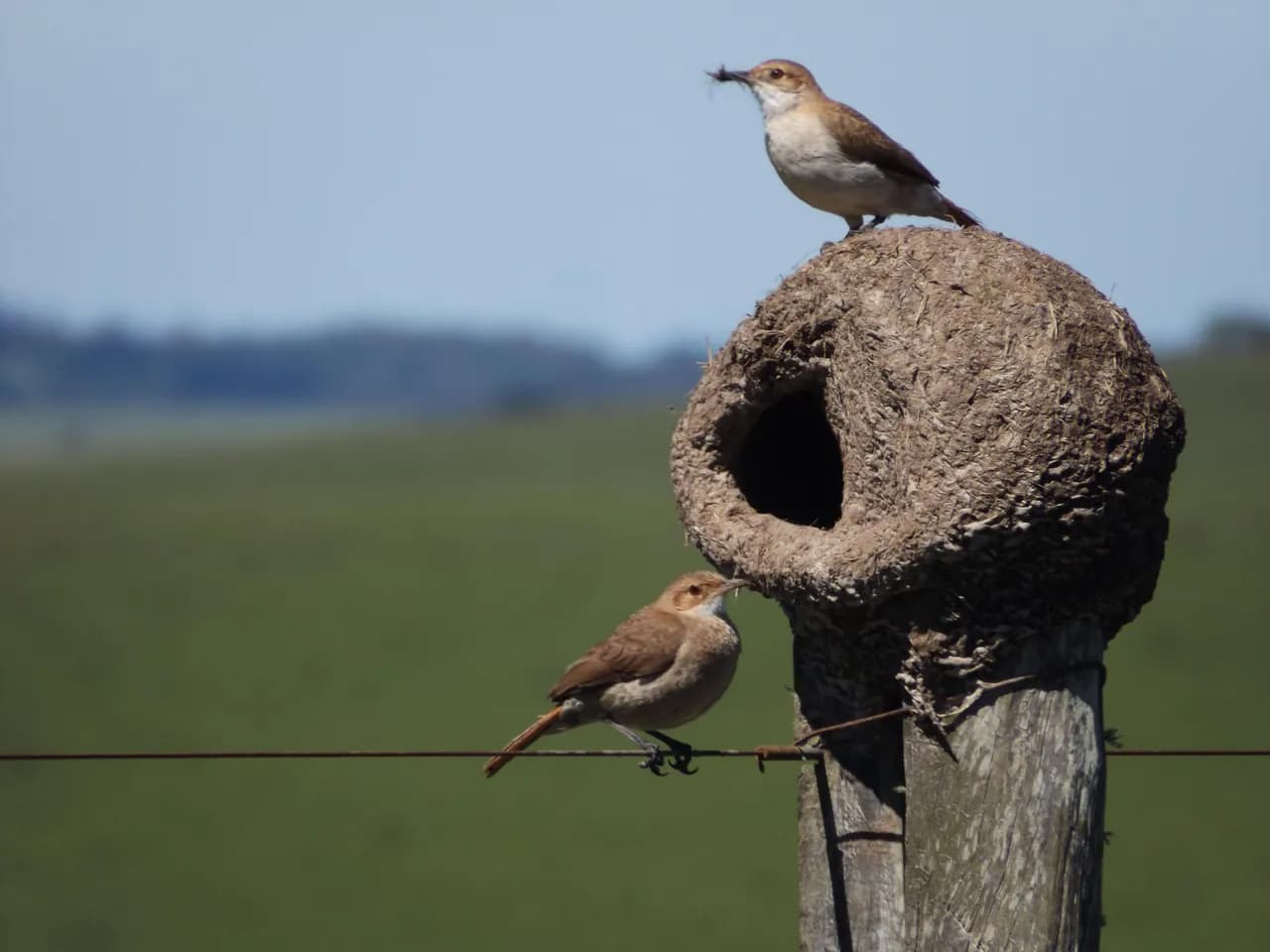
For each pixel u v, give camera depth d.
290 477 112.81
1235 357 91.06
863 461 7.13
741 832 35.28
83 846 35.94
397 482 105.88
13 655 55.09
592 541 73.81
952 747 6.64
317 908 30.97
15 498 104.38
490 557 71.00
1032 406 6.56
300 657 53.44
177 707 47.62
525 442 122.75
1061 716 6.57
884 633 6.88
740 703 41.03
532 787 40.12
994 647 6.62
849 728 7.13
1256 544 54.66
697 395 8.05
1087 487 6.50
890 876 6.97
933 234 7.22
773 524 7.61
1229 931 25.92
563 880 32.25
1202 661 41.88
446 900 30.98
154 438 172.50
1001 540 6.54
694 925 28.84
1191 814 32.91
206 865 34.34
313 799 39.78
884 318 7.01
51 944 28.98
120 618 61.53
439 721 43.94
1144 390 6.68
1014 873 6.45
